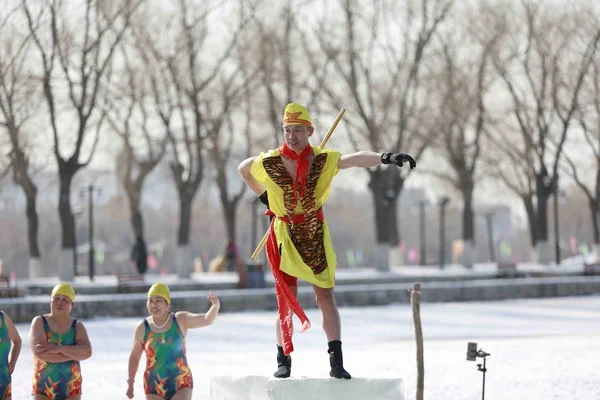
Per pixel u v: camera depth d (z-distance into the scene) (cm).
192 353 3062
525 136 8100
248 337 3656
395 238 9362
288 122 1290
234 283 5991
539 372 2198
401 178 8412
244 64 6950
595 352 2575
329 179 1295
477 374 2194
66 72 6078
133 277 5781
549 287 6078
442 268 8506
